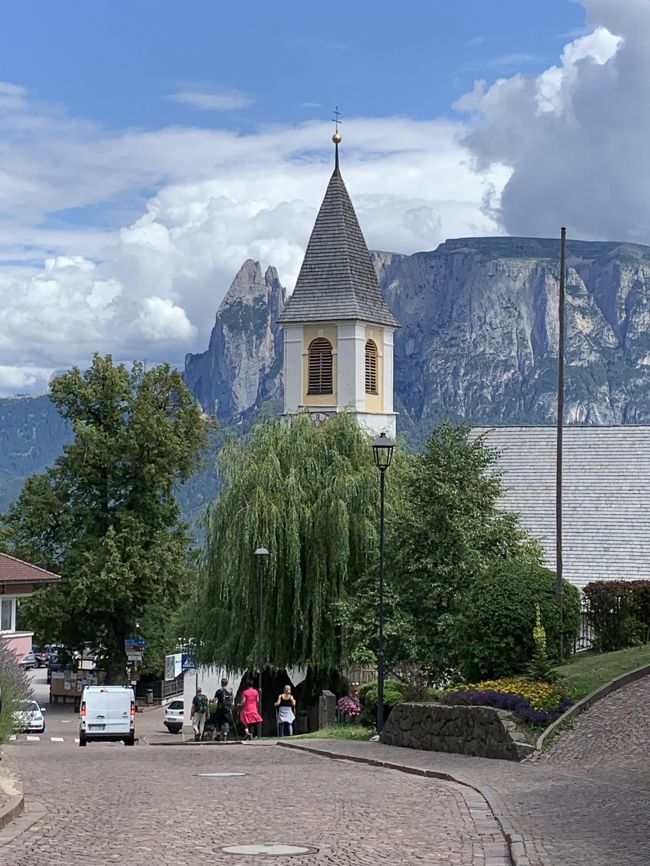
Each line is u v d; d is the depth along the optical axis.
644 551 45.25
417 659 35.50
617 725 21.05
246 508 41.62
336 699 39.94
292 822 13.25
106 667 66.56
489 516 37.75
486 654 27.42
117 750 30.14
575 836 11.73
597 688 23.53
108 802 14.88
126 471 66.62
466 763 20.91
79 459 66.00
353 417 44.62
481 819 13.44
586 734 20.95
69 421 68.06
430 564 35.97
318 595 41.25
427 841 11.91
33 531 66.12
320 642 41.22
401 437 44.72
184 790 16.50
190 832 12.41
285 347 73.69
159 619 66.06
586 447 49.81
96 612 65.12
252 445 43.66
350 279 73.12
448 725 24.08
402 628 35.62
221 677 47.78
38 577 51.03
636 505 46.97
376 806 14.71
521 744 20.75
